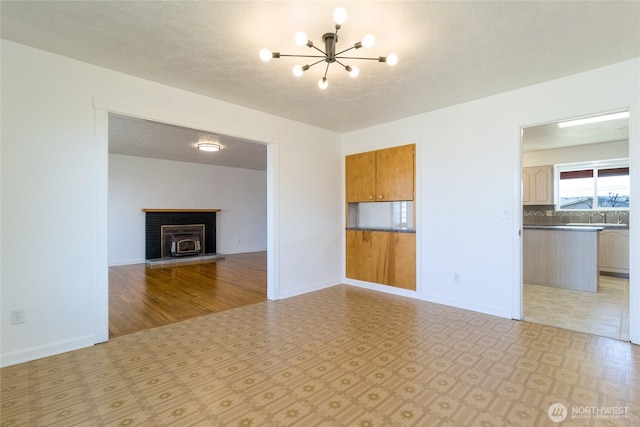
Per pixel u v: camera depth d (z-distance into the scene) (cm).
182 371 224
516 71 277
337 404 185
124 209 679
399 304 382
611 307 364
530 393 194
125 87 281
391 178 430
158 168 722
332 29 212
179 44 233
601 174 587
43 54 243
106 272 274
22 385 205
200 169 791
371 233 459
